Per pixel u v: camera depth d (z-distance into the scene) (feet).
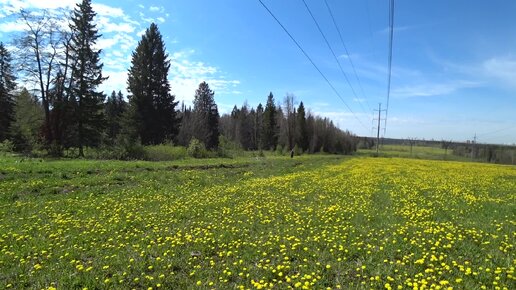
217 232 33.96
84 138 157.89
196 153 145.79
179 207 45.60
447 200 54.39
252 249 29.01
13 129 165.89
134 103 196.75
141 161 110.22
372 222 38.68
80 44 153.69
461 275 23.38
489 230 34.91
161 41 209.26
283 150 245.86
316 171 103.65
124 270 24.40
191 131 238.68
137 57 204.33
